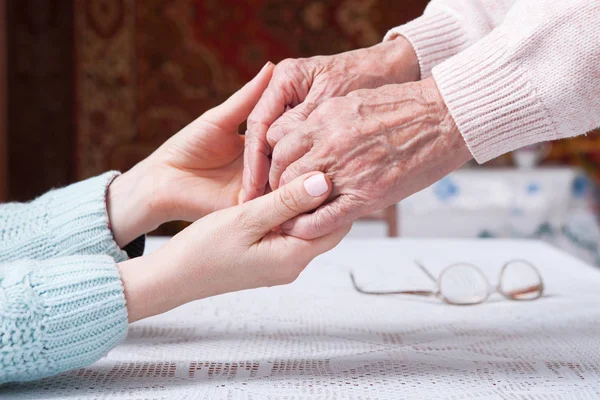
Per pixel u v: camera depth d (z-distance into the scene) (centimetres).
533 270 94
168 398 56
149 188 85
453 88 66
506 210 242
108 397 56
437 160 67
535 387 58
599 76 63
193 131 85
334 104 68
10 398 57
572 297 94
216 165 87
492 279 103
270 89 82
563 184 244
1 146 361
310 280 105
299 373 62
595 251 250
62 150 388
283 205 63
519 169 245
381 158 66
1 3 360
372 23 392
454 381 60
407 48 90
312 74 82
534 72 64
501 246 138
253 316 84
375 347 71
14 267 60
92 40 385
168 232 368
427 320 82
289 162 69
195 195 85
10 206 82
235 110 84
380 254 128
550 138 68
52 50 382
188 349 70
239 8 393
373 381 60
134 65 390
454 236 242
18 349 56
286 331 77
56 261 62
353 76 84
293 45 396
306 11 393
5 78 367
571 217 253
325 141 66
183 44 392
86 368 64
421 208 242
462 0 94
